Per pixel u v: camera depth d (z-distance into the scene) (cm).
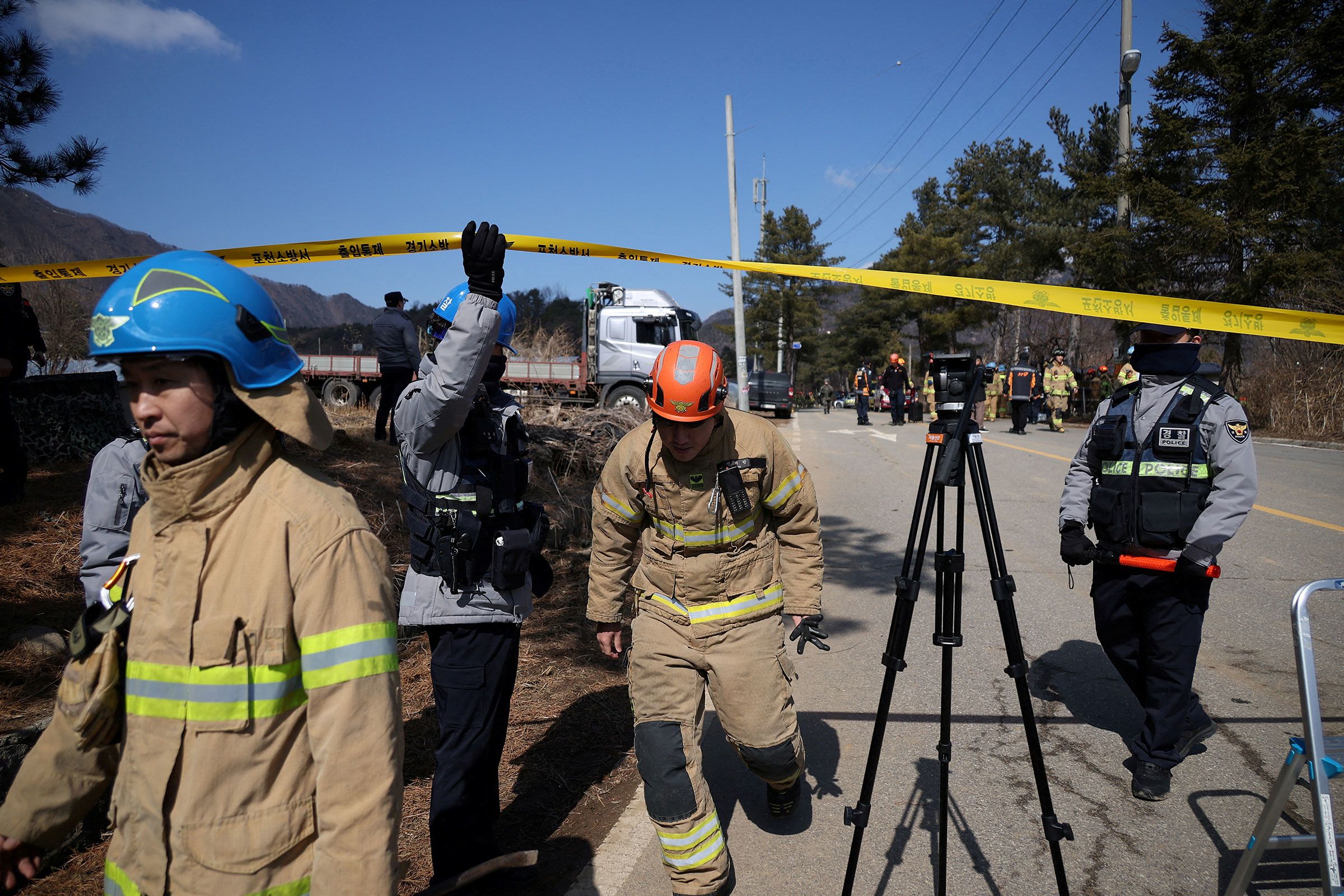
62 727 147
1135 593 331
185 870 134
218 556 139
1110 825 308
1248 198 1825
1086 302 246
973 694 426
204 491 139
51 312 1224
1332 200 1880
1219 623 525
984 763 356
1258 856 231
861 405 2406
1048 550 722
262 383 141
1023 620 537
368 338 2920
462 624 259
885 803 325
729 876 249
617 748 371
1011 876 279
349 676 138
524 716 400
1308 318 241
